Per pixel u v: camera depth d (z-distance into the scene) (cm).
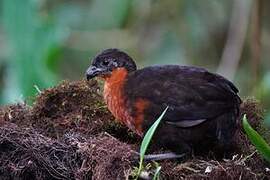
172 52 1534
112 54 1014
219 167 909
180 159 959
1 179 964
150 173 902
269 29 1634
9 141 957
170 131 955
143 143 888
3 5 1353
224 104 950
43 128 1029
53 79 1355
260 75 1519
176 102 954
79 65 1602
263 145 902
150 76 988
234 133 968
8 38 1386
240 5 1503
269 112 1234
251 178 916
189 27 1534
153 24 1556
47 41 1363
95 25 1591
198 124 946
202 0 1541
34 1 1356
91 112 1052
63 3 1648
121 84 1000
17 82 1348
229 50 1509
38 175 955
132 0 1505
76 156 949
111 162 917
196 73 978
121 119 1005
